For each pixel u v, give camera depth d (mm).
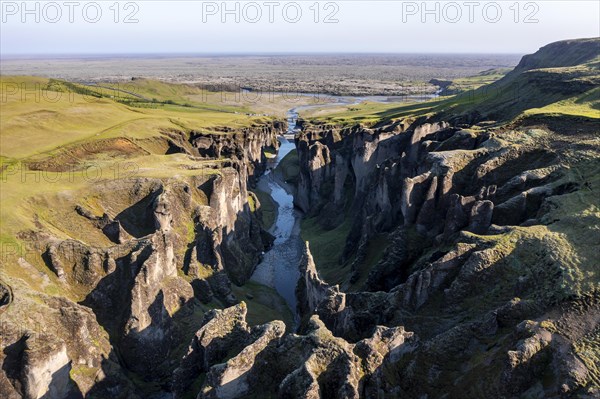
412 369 41656
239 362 39438
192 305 69000
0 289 52531
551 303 41688
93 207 76938
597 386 33125
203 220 81812
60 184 79938
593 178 59344
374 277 65938
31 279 57594
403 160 83000
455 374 40469
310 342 41125
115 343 58312
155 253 61938
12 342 47000
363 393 38438
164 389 58281
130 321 58281
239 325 47375
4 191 72875
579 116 79625
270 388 40312
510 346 38812
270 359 41750
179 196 82875
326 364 38875
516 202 59156
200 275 76562
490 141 77000
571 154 66375
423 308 50781
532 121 84500
